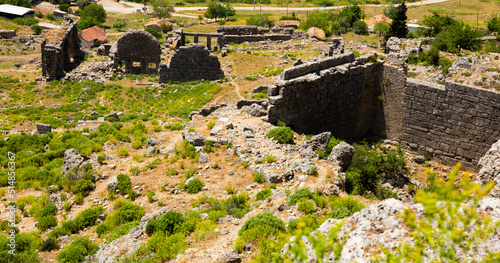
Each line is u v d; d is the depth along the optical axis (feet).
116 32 426.51
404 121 143.23
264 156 104.32
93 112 189.26
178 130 137.08
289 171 92.73
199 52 222.07
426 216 43.16
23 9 442.50
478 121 126.31
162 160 110.52
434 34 342.23
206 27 407.44
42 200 104.94
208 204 89.92
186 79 227.61
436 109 134.41
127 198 97.76
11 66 292.20
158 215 81.82
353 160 122.21
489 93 122.21
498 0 579.07
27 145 144.36
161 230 75.51
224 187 96.32
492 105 122.52
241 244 65.05
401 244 43.27
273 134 113.39
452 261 40.29
